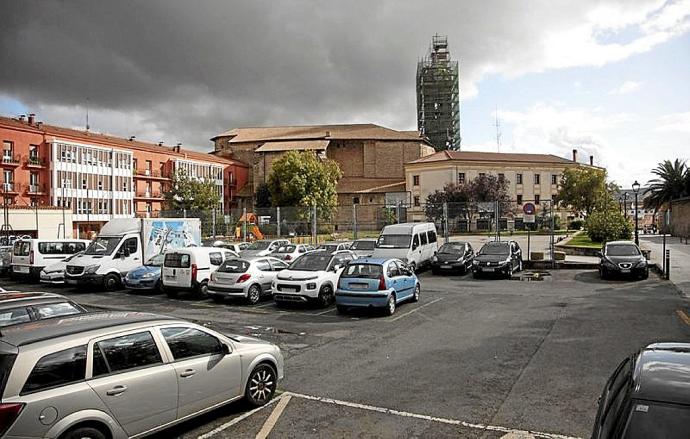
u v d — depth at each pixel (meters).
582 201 72.75
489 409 6.70
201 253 17.38
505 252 23.20
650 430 2.93
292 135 98.44
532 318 12.87
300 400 7.14
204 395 6.07
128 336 5.51
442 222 33.50
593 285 19.44
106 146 69.19
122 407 5.18
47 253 22.41
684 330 11.14
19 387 4.55
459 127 101.31
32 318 8.59
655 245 40.22
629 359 4.06
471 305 15.17
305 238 34.59
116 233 20.92
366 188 86.12
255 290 16.14
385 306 13.52
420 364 8.87
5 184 57.94
